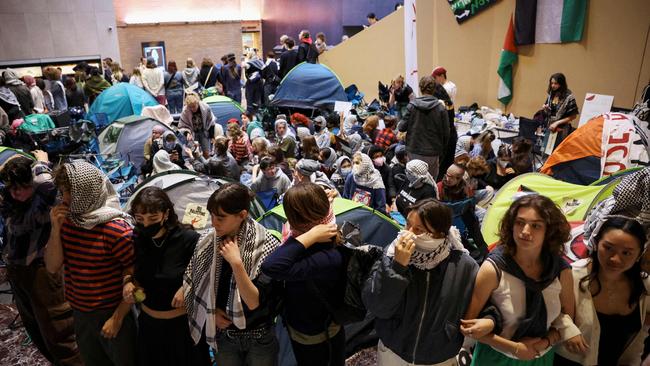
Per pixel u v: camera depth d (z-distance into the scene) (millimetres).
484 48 10180
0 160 4945
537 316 2162
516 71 9633
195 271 2383
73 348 3252
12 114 8719
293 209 2158
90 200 2535
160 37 18312
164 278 2486
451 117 6375
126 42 17922
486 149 6281
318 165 4828
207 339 2367
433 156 5730
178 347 2617
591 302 2299
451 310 2139
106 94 10008
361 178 4961
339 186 5641
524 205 2082
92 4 14828
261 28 20953
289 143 7480
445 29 10805
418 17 11250
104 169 6805
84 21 14820
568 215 3473
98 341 2832
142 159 7387
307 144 6328
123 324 2764
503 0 9609
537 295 2139
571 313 2275
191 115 8195
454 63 10805
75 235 2584
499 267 2150
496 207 3924
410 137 5758
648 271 2328
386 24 12625
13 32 13859
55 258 2621
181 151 6812
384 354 2381
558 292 2160
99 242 2574
